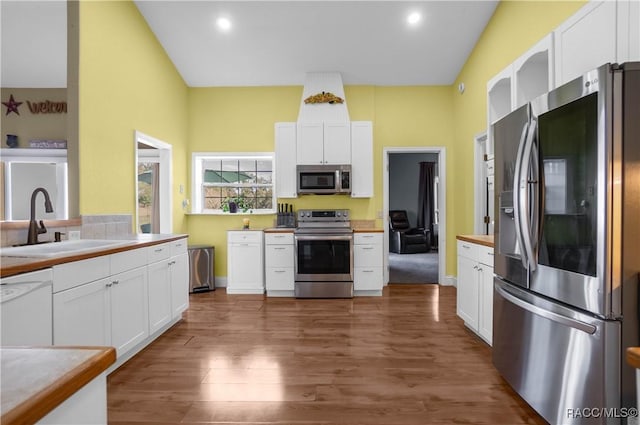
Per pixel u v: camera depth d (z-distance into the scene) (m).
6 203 2.47
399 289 4.42
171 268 2.88
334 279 4.01
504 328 1.92
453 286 4.56
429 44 3.83
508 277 1.89
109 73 2.86
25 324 1.49
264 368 2.20
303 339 2.70
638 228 1.22
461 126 4.28
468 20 3.47
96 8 2.69
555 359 1.48
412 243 7.84
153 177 5.23
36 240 2.13
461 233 4.33
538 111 1.58
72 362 0.55
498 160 2.01
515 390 1.79
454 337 2.72
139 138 3.36
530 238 1.59
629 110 1.22
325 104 4.34
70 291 1.74
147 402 1.81
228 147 4.64
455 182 4.52
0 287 1.38
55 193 2.59
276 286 4.11
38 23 2.96
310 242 4.02
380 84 4.59
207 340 2.69
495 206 2.04
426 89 4.62
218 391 1.92
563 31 1.93
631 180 1.22
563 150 1.43
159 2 3.26
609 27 1.61
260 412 1.72
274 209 4.62
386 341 2.65
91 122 2.64
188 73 4.33
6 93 3.49
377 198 4.62
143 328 2.45
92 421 0.57
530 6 2.67
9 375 0.50
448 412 1.72
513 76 2.45
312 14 3.42
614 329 1.24
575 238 1.38
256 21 3.51
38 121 3.48
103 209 2.79
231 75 4.39
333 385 1.98
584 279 1.32
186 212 4.54
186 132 4.57
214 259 4.57
